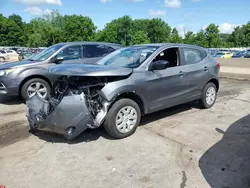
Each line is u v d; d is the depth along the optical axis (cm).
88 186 296
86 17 8081
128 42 9250
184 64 530
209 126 483
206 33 8894
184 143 407
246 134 441
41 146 403
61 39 7469
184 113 570
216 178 307
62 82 427
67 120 368
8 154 377
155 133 451
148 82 449
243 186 290
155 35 9506
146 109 461
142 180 306
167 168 332
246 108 611
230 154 367
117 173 322
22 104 670
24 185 299
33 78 656
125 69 420
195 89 555
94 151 383
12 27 8250
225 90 855
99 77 400
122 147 395
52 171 329
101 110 399
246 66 1708
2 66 650
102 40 8362
